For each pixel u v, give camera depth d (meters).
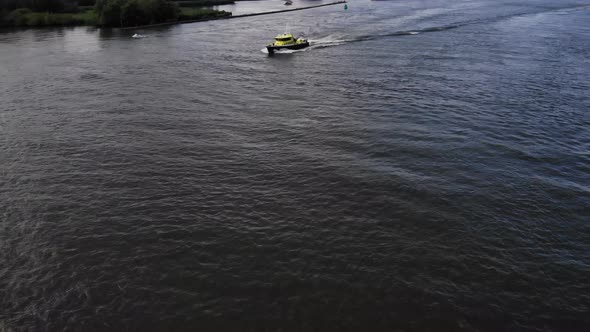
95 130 53.25
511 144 48.03
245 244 32.62
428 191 39.00
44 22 146.75
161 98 65.38
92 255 31.81
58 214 36.53
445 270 30.05
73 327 26.03
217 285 28.97
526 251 31.88
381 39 112.06
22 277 29.84
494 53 91.69
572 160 44.72
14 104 63.09
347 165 43.75
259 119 56.47
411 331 25.56
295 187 40.09
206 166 44.09
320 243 32.69
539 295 28.08
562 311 26.94
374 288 28.53
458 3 193.25
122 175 42.53
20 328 26.05
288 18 163.75
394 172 42.22
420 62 85.50
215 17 166.88
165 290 28.62
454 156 45.25
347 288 28.55
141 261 31.16
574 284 28.98
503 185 39.97
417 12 163.50
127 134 51.97
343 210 36.59
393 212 36.22
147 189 40.06
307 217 35.75
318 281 29.12
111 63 88.81
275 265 30.58
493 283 28.97
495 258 31.16
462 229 34.12
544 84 69.25
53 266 30.80
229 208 37.03
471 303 27.42
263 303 27.53
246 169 43.44
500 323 26.08
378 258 31.16
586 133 51.00
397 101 62.28
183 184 40.78
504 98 62.78
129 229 34.50
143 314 26.88
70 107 61.59
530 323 26.11
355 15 163.25
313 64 87.00
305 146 48.31
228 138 50.66
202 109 60.41
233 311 27.00
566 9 163.38
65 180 41.72
